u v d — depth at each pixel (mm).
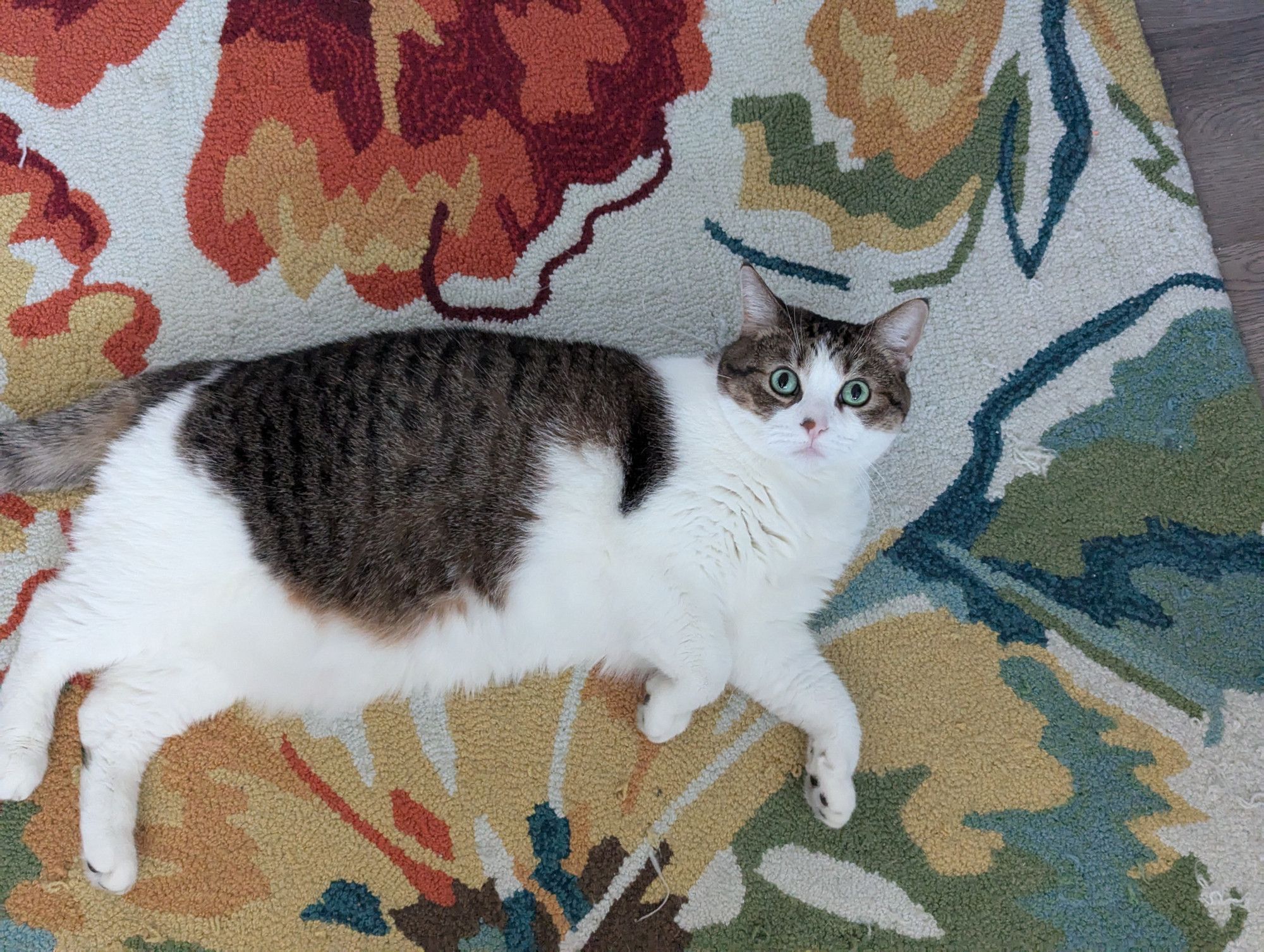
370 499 1273
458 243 1635
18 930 1384
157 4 1604
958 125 1701
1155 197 1682
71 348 1551
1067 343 1665
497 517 1305
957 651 1580
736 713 1549
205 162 1598
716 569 1354
